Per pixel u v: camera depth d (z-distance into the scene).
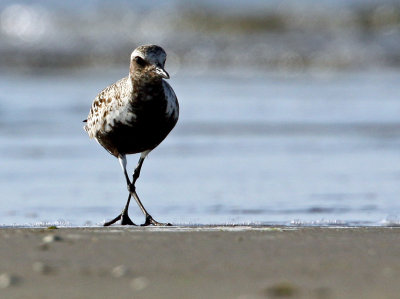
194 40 35.00
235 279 6.19
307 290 5.74
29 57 32.44
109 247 7.46
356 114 20.38
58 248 7.42
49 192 13.36
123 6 40.03
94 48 34.06
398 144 17.17
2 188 13.60
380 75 27.92
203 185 13.82
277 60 31.39
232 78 27.86
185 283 6.05
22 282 6.06
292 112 20.70
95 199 12.94
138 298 5.58
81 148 17.00
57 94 23.89
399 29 35.72
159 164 15.55
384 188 13.46
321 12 38.03
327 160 15.76
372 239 7.98
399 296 5.57
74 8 40.09
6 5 40.12
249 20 37.75
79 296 5.64
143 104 10.14
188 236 8.12
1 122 19.45
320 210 11.87
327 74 28.64
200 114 20.39
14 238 7.96
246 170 14.95
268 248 7.44
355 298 5.51
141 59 10.00
